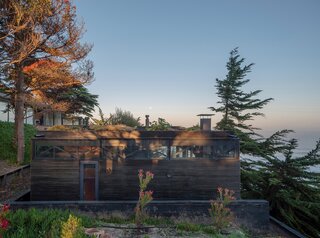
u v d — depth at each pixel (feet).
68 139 38.17
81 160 38.29
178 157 39.19
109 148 38.78
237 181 39.27
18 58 50.16
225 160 39.37
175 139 39.17
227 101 67.15
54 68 57.11
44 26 54.29
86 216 31.53
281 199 47.60
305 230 47.19
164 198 38.68
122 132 39.27
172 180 38.91
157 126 62.03
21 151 56.85
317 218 44.73
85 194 38.22
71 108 104.42
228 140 39.34
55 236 18.26
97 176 38.34
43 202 32.99
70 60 57.93
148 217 32.14
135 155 38.99
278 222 36.68
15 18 48.06
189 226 29.63
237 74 65.92
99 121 84.99
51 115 119.14
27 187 48.91
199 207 33.83
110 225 29.25
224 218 29.76
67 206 32.99
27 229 20.18
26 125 87.30
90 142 38.45
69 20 55.52
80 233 15.92
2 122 76.84
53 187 37.83
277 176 48.19
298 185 47.06
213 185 39.14
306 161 47.06
